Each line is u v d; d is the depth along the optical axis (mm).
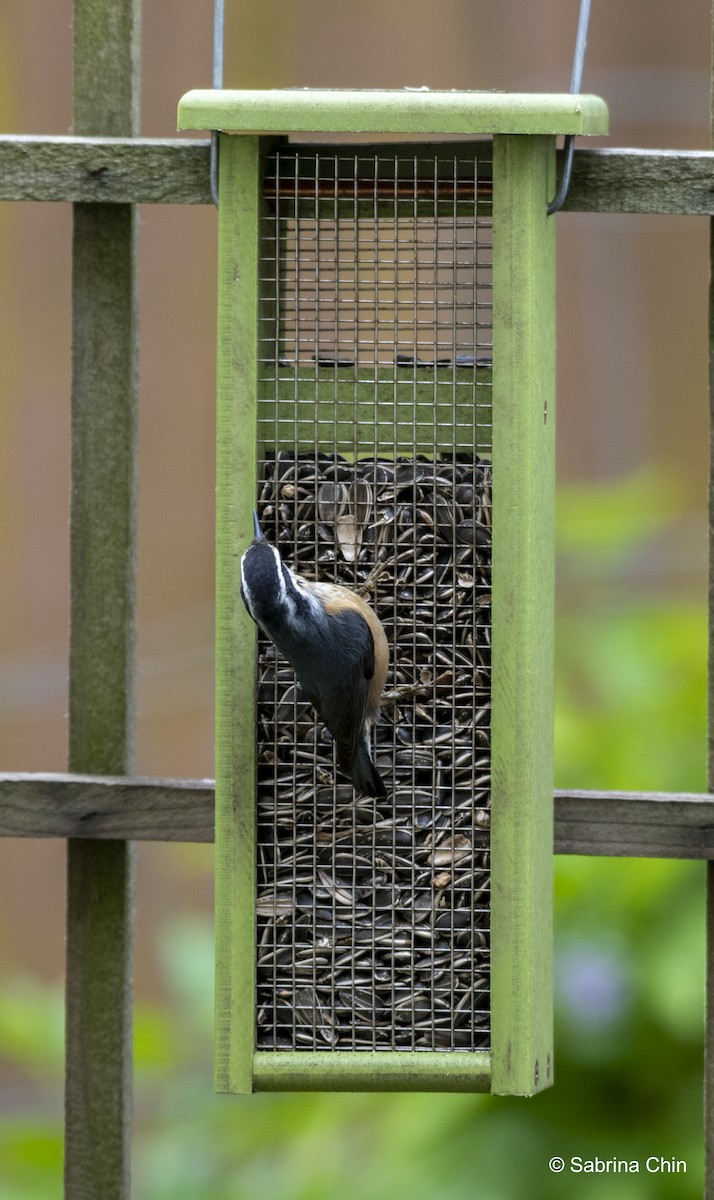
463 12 16562
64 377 17094
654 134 16578
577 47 8562
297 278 8844
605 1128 10320
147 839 9195
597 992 10305
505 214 8289
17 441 17062
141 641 17281
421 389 8875
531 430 8336
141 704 17172
